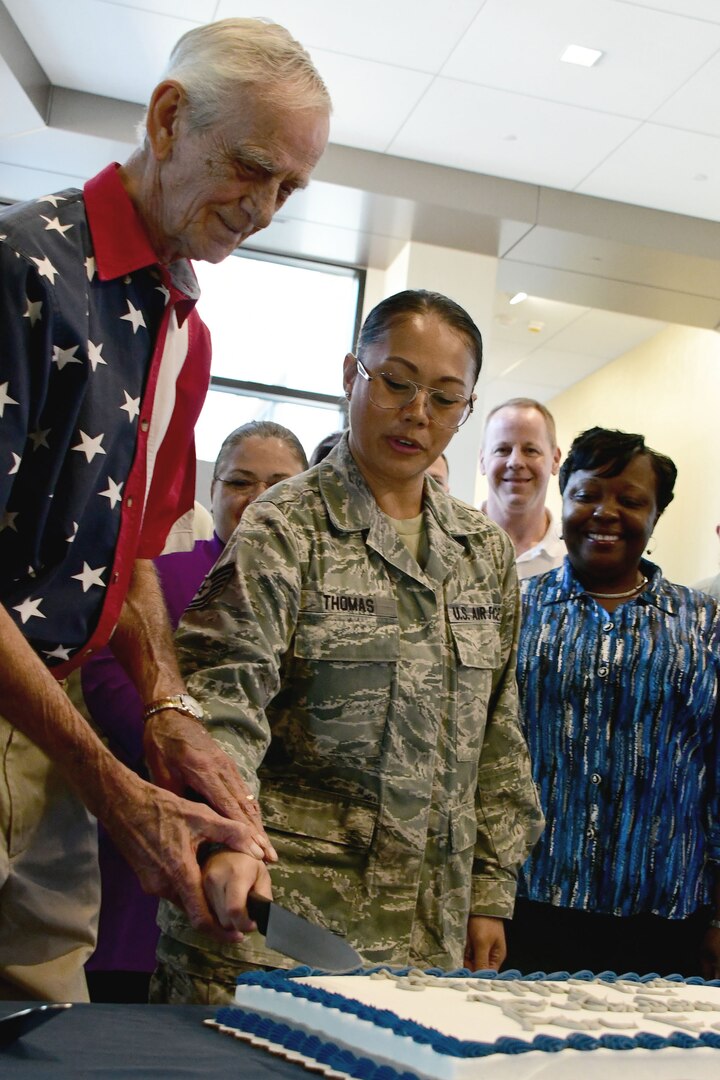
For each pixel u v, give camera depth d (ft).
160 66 17.52
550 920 6.42
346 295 22.47
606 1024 3.35
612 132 18.02
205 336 5.30
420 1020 3.19
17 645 3.74
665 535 26.68
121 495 4.53
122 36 16.79
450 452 20.10
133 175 4.54
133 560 4.61
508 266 21.88
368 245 21.48
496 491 10.40
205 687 4.50
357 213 20.16
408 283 20.95
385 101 17.75
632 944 6.42
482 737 5.23
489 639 5.29
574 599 6.93
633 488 6.86
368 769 4.75
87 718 6.27
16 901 4.70
